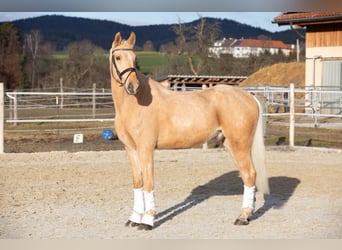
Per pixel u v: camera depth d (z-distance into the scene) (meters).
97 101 30.98
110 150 13.66
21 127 19.12
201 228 6.11
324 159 11.77
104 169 10.31
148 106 5.96
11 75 45.25
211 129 6.25
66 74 44.41
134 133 5.94
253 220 6.51
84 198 7.75
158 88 6.16
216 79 32.28
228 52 46.16
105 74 44.69
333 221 6.44
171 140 6.10
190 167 10.61
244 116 6.28
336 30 24.03
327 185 8.83
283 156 12.24
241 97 6.38
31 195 7.92
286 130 18.00
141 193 6.23
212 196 7.99
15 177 9.38
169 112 6.05
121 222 6.39
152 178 6.01
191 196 7.98
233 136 6.27
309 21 24.27
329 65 24.38
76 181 9.07
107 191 8.27
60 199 7.68
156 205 7.38
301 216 6.72
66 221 6.41
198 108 6.16
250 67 45.94
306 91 15.91
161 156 12.19
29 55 47.53
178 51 45.84
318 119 21.44
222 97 6.31
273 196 7.99
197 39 45.00
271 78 30.42
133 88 5.66
